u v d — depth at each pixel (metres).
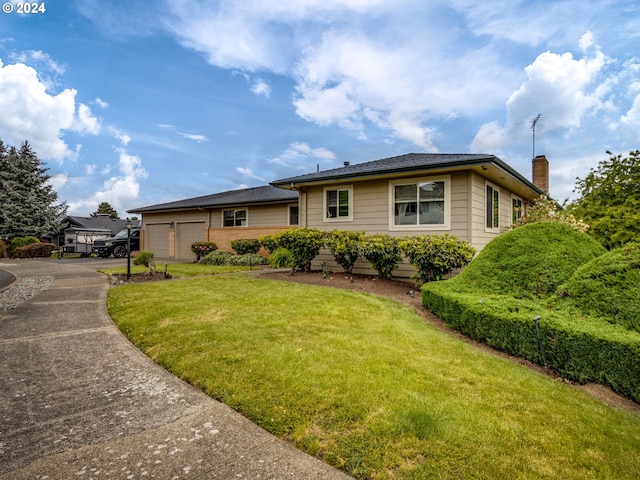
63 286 8.63
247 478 2.01
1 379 3.33
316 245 9.84
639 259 4.04
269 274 10.34
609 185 11.27
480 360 3.77
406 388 3.00
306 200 11.48
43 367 3.63
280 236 10.59
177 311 5.55
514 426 2.50
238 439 2.39
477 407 2.74
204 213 18.77
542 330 3.80
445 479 1.99
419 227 9.30
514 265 5.44
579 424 2.58
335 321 5.05
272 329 4.59
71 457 2.19
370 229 10.12
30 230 27.64
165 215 20.59
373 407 2.67
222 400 2.91
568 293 4.37
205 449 2.28
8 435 2.43
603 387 3.33
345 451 2.23
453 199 8.84
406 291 7.80
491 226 10.05
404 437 2.34
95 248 21.88
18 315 5.73
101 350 4.12
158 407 2.81
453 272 8.65
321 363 3.47
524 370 3.64
